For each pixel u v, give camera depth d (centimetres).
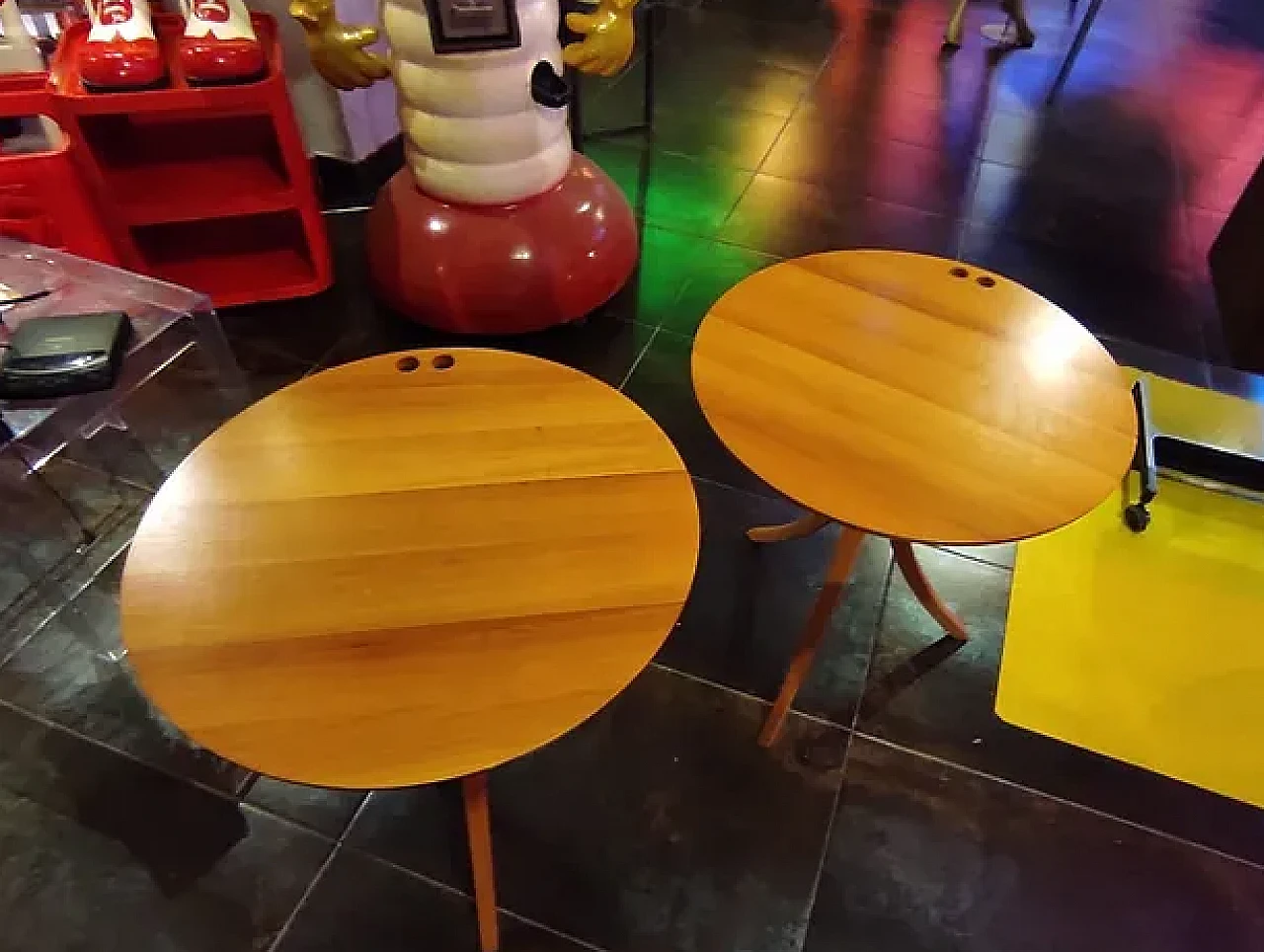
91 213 187
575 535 110
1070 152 274
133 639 99
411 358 131
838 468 118
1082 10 341
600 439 121
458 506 113
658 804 139
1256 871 135
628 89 287
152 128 204
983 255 237
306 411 123
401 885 130
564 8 272
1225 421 195
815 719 149
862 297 142
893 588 167
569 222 199
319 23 176
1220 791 143
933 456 119
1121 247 242
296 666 97
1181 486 184
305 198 196
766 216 244
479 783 109
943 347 134
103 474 176
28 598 158
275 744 91
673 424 190
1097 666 157
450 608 103
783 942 127
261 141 205
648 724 147
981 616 163
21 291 159
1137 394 192
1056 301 225
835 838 136
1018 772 144
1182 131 286
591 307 206
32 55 175
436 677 97
